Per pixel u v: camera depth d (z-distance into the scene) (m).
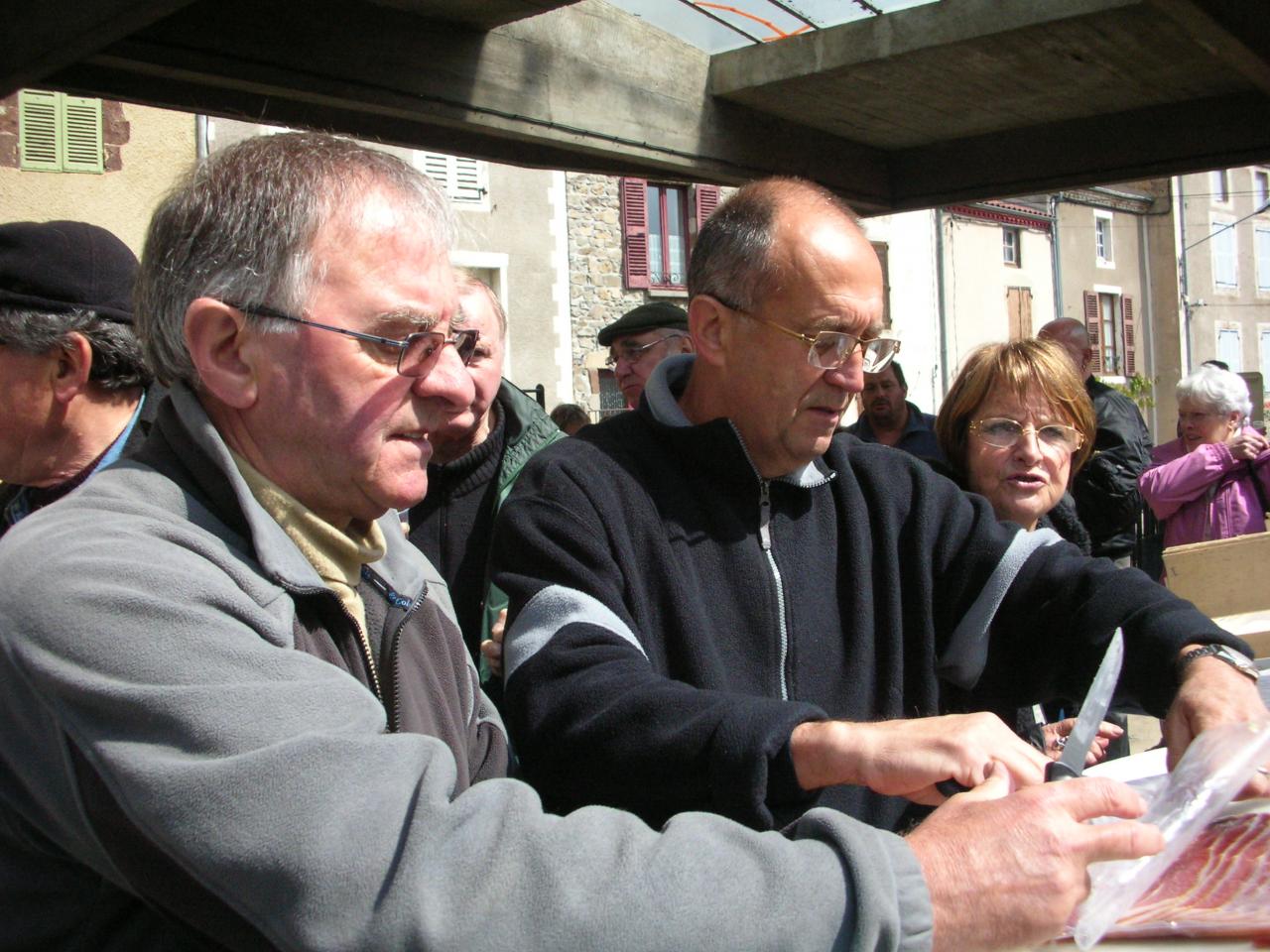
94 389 1.71
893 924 0.80
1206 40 2.90
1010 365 2.27
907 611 1.69
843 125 4.14
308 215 1.03
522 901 0.79
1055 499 2.28
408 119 3.52
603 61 3.53
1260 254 27.38
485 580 2.27
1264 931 0.86
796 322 1.54
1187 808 0.96
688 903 0.79
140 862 0.84
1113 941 0.90
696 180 4.02
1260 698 1.32
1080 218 21.55
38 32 2.72
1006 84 3.70
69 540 0.94
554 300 12.36
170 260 1.08
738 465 1.58
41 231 1.68
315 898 0.78
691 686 1.35
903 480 1.75
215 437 1.06
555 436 2.55
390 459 1.09
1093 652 1.54
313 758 0.82
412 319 1.06
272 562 1.03
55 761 0.88
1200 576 2.71
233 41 2.81
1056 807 0.89
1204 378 4.40
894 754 1.10
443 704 1.27
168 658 0.86
